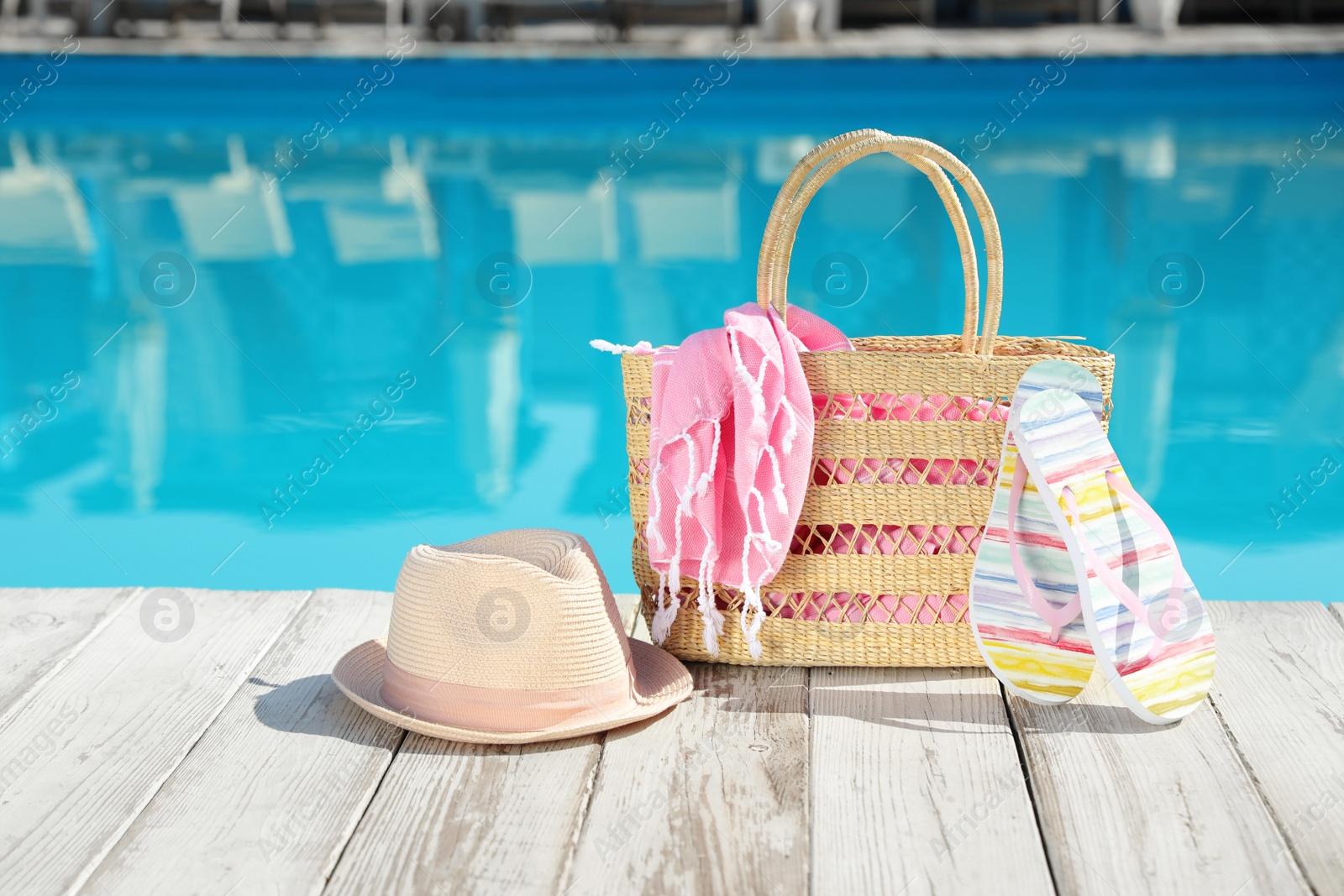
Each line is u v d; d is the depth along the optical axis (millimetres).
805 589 1639
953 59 8047
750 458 1520
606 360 3791
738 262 4734
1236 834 1236
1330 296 4258
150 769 1361
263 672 1638
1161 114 7461
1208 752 1408
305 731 1459
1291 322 4012
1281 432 3174
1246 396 3436
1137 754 1404
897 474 1595
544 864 1185
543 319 4129
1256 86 8094
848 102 8102
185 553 2514
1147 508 1576
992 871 1176
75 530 2635
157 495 2838
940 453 1583
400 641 1468
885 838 1231
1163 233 5000
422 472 2977
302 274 4668
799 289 4395
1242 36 8898
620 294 4367
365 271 4699
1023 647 1527
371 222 5406
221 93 8289
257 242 5105
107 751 1404
